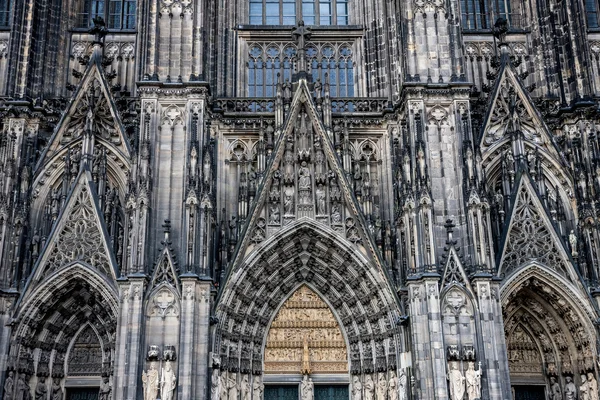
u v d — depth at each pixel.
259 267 51.56
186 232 47.56
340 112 55.16
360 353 51.97
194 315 45.94
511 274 49.28
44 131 53.75
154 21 52.47
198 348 45.81
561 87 55.12
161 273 46.69
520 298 52.38
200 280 46.88
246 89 57.75
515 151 52.47
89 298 51.09
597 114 53.38
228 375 49.56
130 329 45.00
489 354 45.22
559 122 54.66
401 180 49.91
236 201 53.22
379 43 57.47
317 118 53.69
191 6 53.22
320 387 52.69
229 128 54.38
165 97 50.88
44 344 50.38
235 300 50.47
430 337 45.28
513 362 52.53
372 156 54.53
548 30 57.78
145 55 53.72
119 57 57.44
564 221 51.91
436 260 47.19
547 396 51.72
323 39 59.06
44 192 52.19
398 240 49.91
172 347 45.09
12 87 52.56
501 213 51.34
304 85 54.50
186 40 52.56
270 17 60.84
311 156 53.50
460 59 52.31
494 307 46.41
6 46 56.06
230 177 53.72
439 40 52.97
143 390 44.25
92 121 52.84
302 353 52.84
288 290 53.97
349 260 51.59
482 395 44.44
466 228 48.16
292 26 58.47
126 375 44.16
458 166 49.84
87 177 51.28
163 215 48.56
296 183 52.69
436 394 44.09
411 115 50.75
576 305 49.25
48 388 50.16
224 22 57.78
